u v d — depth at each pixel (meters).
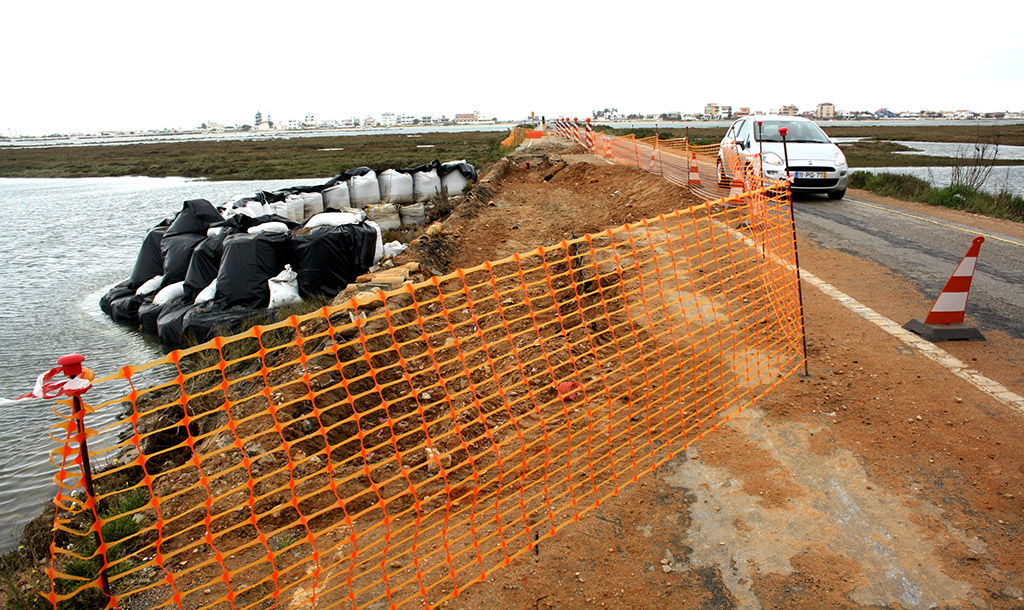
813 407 4.43
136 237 18.50
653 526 3.33
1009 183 25.50
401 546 3.29
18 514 4.97
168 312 9.35
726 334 5.65
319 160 48.12
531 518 3.44
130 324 10.14
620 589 2.91
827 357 5.21
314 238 9.59
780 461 3.84
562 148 28.05
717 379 4.89
